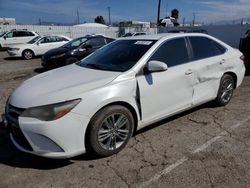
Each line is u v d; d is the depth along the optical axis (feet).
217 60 15.33
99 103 10.15
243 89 21.62
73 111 9.61
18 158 11.14
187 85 13.50
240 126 13.97
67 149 9.75
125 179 9.55
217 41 16.16
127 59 12.38
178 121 14.70
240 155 10.98
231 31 86.58
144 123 12.08
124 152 11.41
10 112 10.23
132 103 11.29
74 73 12.17
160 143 12.17
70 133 9.64
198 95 14.42
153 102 12.08
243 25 82.89
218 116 15.38
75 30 110.63
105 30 119.44
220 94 16.25
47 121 9.34
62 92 9.92
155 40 13.12
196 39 14.73
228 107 16.93
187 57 13.80
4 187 9.25
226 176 9.57
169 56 13.00
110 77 11.03
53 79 11.59
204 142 12.21
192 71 13.62
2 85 26.02
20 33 66.49
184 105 13.67
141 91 11.50
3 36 65.57
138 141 12.38
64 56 31.99
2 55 58.03
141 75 11.62
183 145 11.96
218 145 11.90
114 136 11.07
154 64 11.41
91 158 10.95
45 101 9.59
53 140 9.45
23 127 9.48
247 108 16.75
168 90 12.56
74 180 9.56
